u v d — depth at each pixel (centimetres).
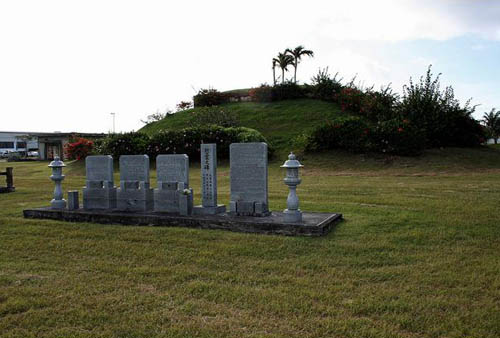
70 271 613
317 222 792
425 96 2416
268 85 3759
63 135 4591
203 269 606
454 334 399
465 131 2412
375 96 2889
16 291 534
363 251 664
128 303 491
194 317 452
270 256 656
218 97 3744
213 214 912
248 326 429
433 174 1780
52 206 1060
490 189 1290
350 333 407
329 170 2009
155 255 678
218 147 2383
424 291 502
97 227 886
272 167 2173
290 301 484
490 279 532
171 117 3597
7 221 966
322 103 3303
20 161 4303
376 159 2103
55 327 440
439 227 790
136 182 992
